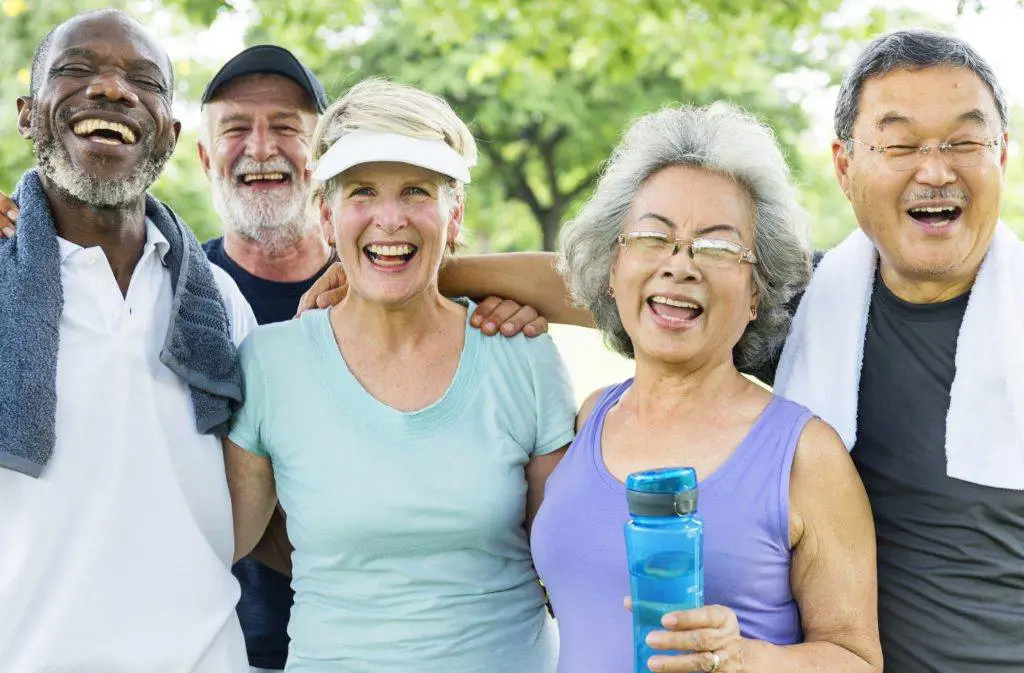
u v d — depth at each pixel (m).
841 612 2.04
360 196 2.41
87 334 2.32
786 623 2.09
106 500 2.26
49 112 2.31
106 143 2.31
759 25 7.44
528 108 14.86
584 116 14.70
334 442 2.39
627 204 2.24
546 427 2.47
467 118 14.73
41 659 2.19
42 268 2.28
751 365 2.45
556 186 17.34
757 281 2.25
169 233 2.49
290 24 7.59
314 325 2.52
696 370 2.22
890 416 2.32
